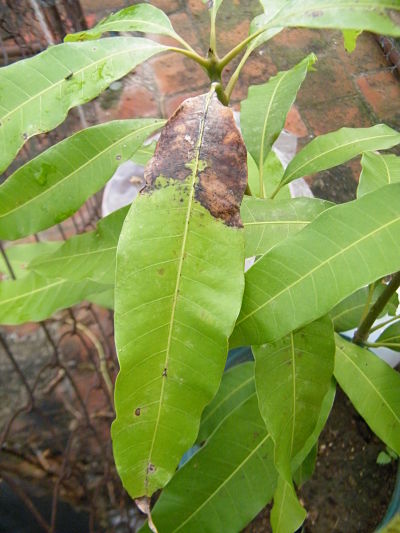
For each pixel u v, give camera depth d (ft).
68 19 2.58
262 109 1.36
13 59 2.27
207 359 0.78
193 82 3.14
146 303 0.78
